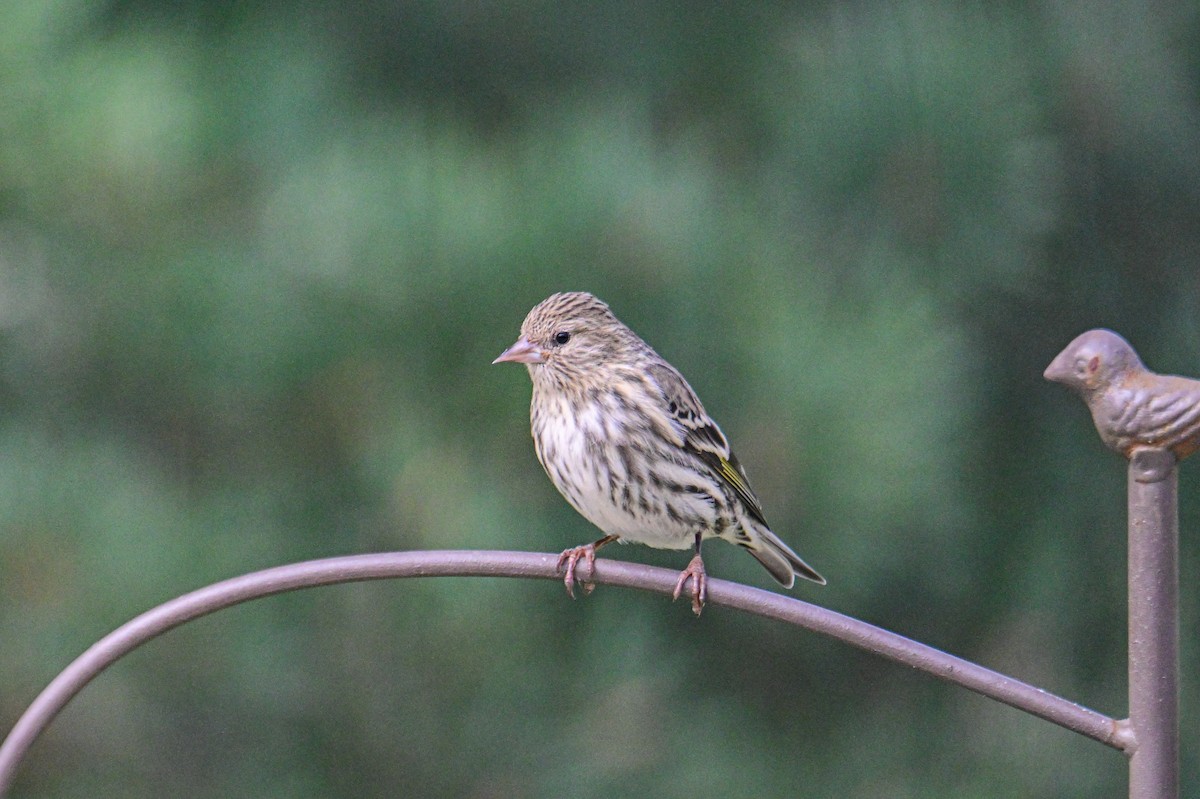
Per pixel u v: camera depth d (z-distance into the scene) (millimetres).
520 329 10719
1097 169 12914
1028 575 12586
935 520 11391
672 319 10891
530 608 11742
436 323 10719
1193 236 13047
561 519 11000
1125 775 12492
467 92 11781
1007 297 12750
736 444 10883
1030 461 12781
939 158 11727
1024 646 12742
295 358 10781
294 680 11711
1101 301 13016
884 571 11750
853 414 10859
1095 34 12562
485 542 10758
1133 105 12672
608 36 11953
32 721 6766
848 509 10992
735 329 10922
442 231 10609
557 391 9148
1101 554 12766
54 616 10742
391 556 6855
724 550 11469
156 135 10703
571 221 10703
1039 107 12266
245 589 6742
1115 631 12766
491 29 11812
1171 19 12812
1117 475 12766
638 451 9016
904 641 6246
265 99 11117
